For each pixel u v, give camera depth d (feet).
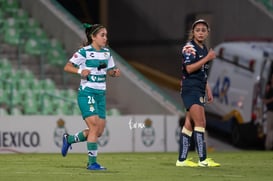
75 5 289.94
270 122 207.72
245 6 255.70
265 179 101.96
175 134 204.13
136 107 223.30
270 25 257.55
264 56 209.56
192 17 262.47
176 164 122.93
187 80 119.24
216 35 258.16
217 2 259.60
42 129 191.31
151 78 273.95
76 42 226.38
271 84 207.51
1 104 208.54
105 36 113.09
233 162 133.59
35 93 212.64
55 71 226.38
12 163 127.44
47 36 234.17
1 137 188.44
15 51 228.22
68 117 192.85
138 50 280.92
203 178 102.73
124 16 284.61
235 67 218.59
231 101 218.59
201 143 120.26
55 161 132.26
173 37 269.44
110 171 112.06
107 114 213.66
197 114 119.03
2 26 232.12
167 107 220.64
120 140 198.18
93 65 112.57
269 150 211.00
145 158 144.15
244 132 212.02
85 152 189.57
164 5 273.13
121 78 223.51
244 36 255.29
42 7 236.43
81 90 113.09
